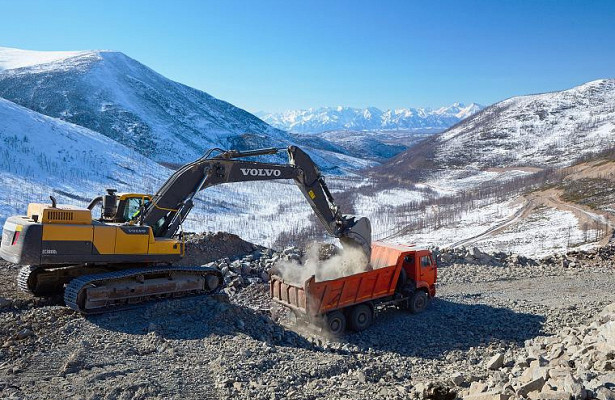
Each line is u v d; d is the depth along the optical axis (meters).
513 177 161.62
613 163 118.94
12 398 7.61
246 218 92.81
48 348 9.85
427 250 14.77
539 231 74.94
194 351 10.01
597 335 9.97
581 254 24.16
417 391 8.99
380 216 107.00
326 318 12.59
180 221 13.28
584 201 91.06
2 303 11.94
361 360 10.78
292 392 8.53
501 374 9.52
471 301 15.95
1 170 89.62
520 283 18.56
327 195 14.55
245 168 13.73
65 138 128.00
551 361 9.05
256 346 10.39
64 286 13.03
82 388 8.10
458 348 12.15
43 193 80.94
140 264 13.12
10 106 132.38
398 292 14.27
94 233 11.99
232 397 8.16
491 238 76.12
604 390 6.85
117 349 9.83
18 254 11.39
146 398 7.90
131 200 13.45
